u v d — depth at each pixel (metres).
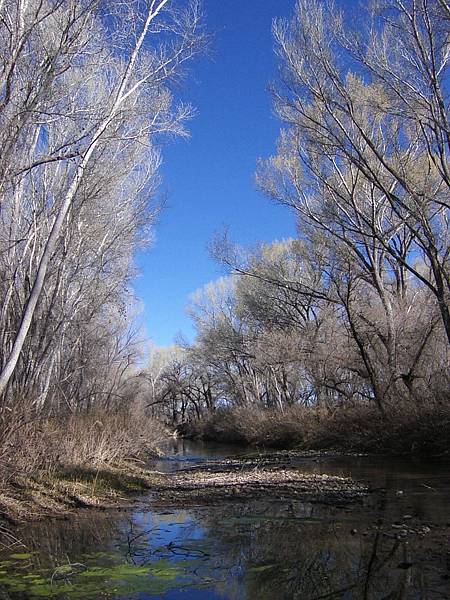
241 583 5.29
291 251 34.69
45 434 10.63
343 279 26.34
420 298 25.36
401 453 18.50
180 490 11.93
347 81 20.09
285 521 8.06
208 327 45.00
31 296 9.21
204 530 7.59
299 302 33.69
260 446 30.98
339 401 28.06
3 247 13.78
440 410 17.48
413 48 17.27
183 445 37.72
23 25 9.62
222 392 53.38
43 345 15.34
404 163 20.20
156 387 62.88
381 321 24.06
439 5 16.48
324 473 14.17
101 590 5.14
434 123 17.48
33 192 14.35
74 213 13.95
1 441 8.76
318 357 26.44
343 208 22.97
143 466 18.12
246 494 10.98
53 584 5.31
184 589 5.18
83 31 10.12
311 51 19.17
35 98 9.31
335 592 5.03
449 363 21.94
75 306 17.84
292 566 5.81
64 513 8.75
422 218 17.91
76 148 12.66
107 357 27.42
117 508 9.38
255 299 35.97
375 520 7.88
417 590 4.96
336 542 6.70
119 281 20.83
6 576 5.58
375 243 23.12
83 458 12.66
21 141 11.31
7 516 7.96
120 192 17.91
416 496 9.84
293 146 24.20
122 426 17.83
